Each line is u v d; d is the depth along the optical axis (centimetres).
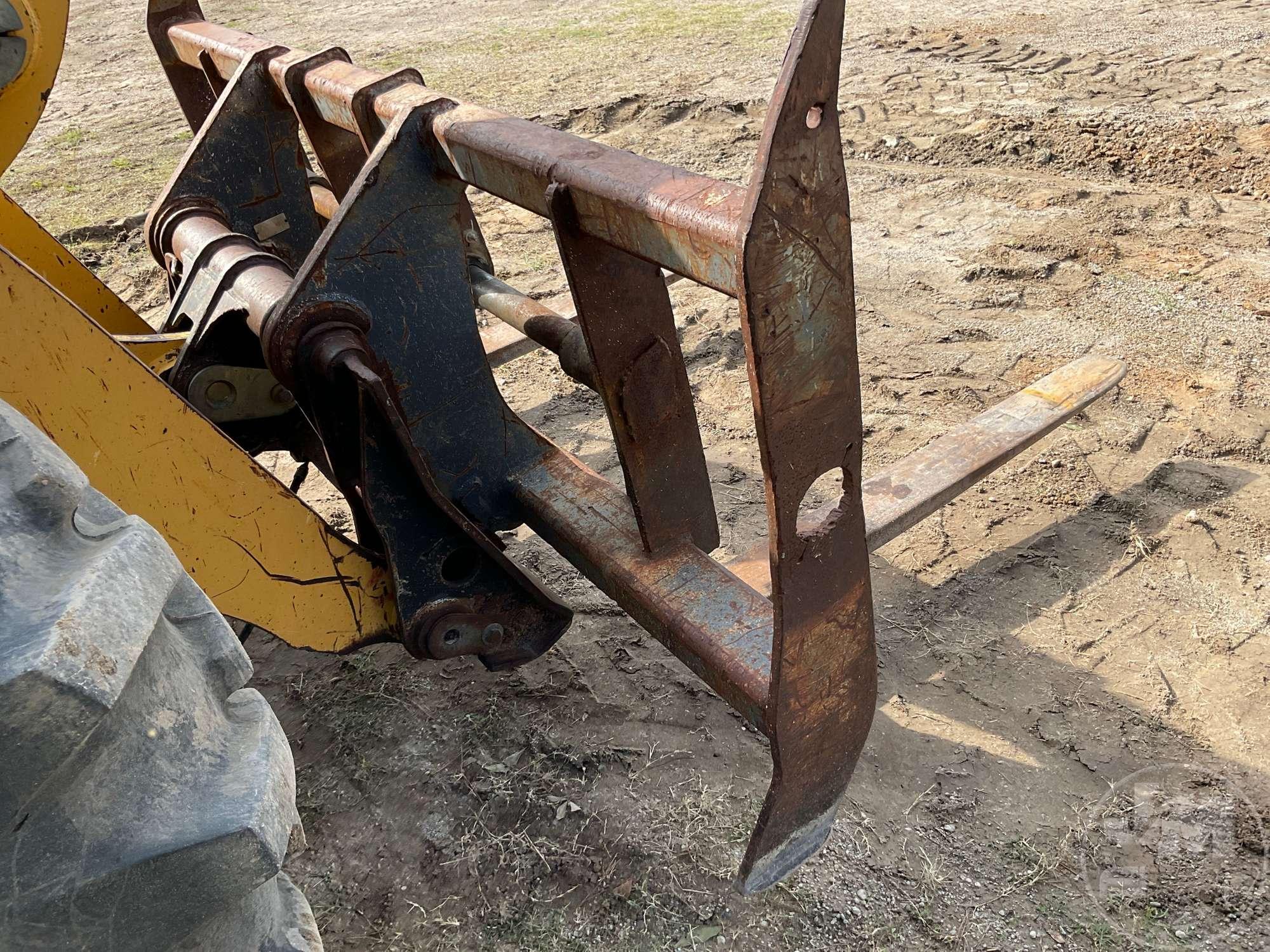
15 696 81
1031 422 324
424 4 1273
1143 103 678
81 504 106
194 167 302
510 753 268
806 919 218
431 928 226
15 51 246
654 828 242
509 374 472
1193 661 277
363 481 221
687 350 470
